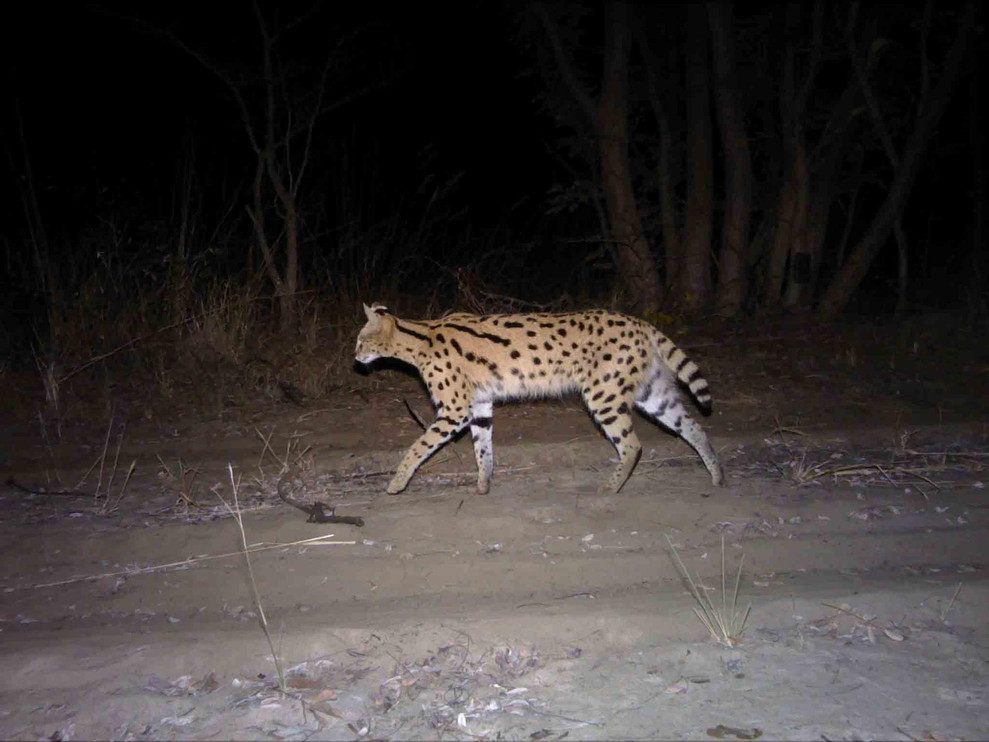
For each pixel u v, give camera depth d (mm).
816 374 3221
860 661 1503
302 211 3824
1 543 2043
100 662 1540
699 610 1649
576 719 1356
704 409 2375
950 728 1312
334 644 1574
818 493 2209
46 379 2969
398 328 2375
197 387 3107
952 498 2170
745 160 3994
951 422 2768
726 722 1335
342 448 2648
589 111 4004
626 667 1500
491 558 1900
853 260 3939
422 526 2041
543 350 2336
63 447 2689
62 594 1843
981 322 3781
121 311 3361
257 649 1562
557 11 3898
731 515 2086
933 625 1623
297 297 3559
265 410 2963
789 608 1660
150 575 1893
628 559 1879
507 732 1330
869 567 1893
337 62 3695
